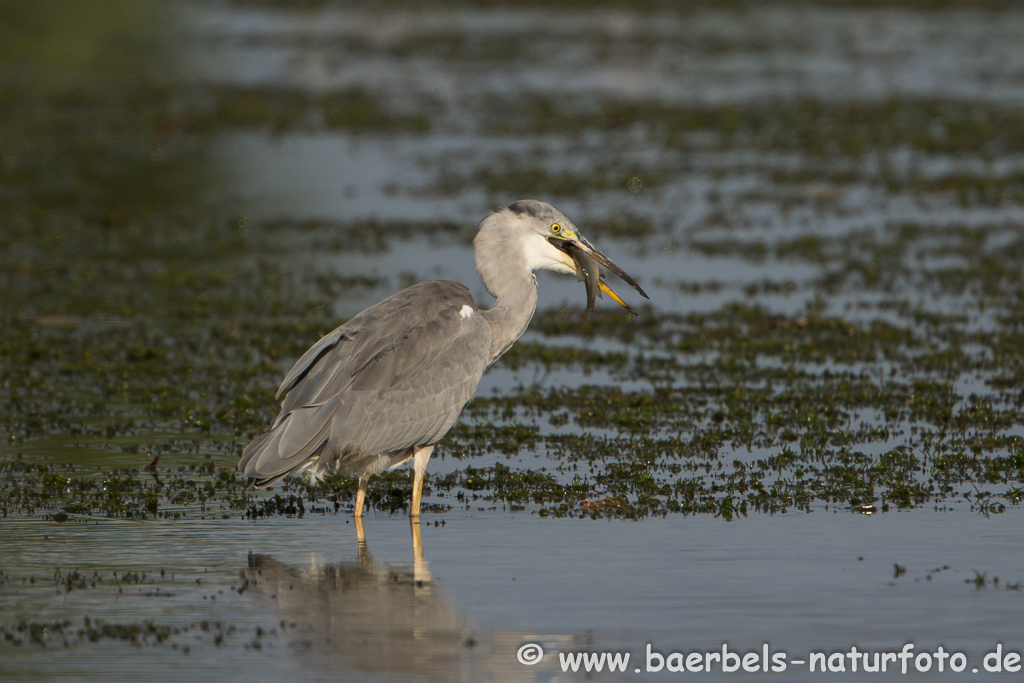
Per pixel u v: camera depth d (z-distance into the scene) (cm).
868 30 5084
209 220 2322
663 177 2639
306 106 3544
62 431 1234
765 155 2878
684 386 1384
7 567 898
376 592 862
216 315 1695
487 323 1052
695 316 1669
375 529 985
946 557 915
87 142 3030
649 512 1014
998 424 1223
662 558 918
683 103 3503
